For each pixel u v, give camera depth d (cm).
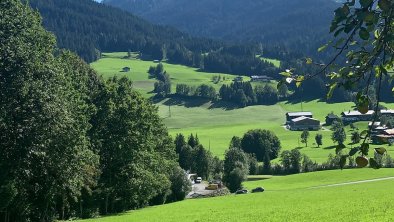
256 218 3938
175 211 5478
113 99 5912
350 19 378
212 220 4038
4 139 3891
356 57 421
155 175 6656
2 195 3844
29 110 3909
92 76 6512
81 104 4891
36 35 4141
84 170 4744
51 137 3991
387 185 7181
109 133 5788
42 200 4725
